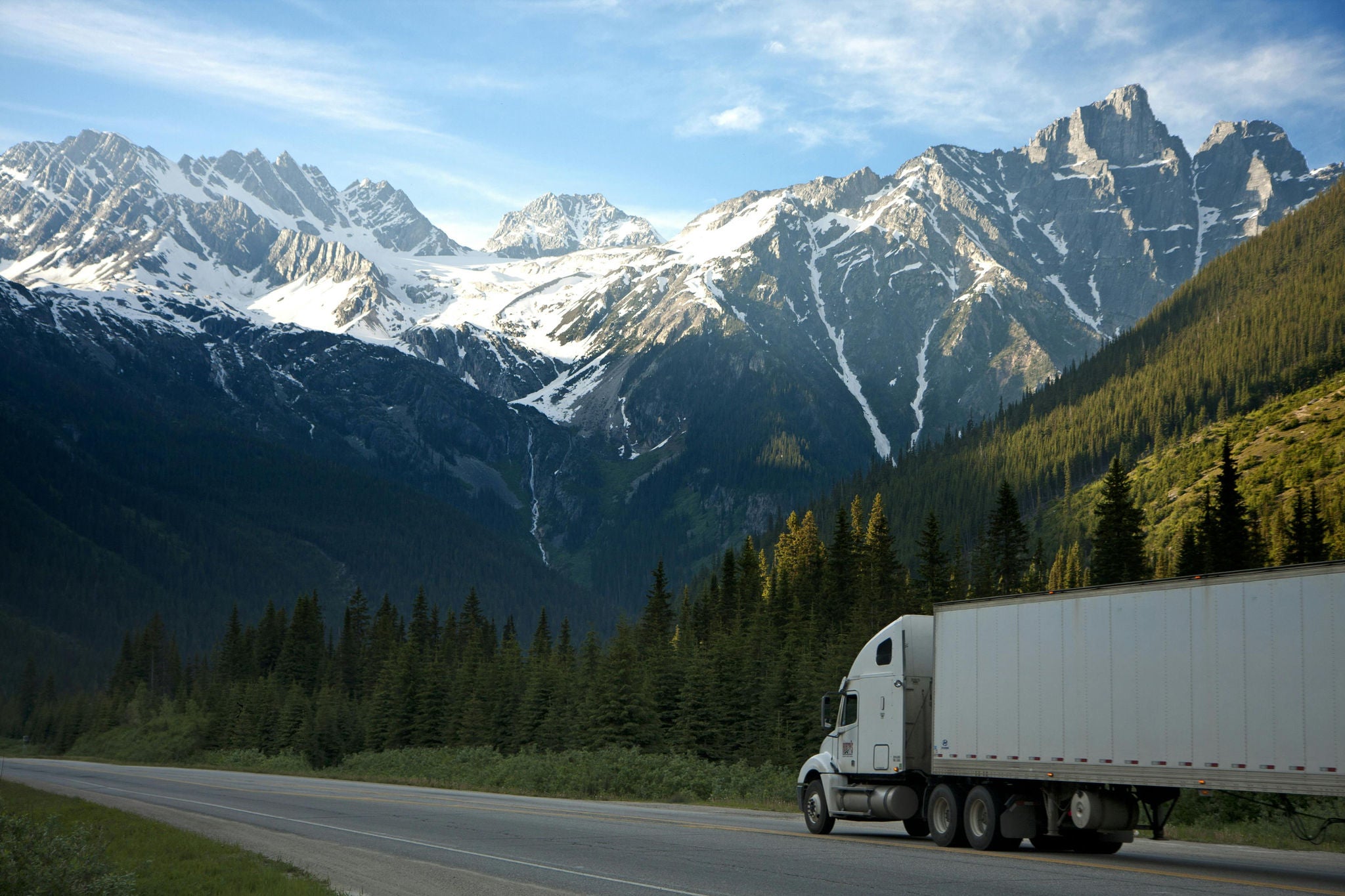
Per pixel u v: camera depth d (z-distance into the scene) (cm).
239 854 2142
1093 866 1905
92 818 2978
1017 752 2192
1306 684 1702
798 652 7569
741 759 7206
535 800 4025
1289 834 2442
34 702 19388
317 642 15538
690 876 1766
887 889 1597
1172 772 1883
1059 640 2127
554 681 9250
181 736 12788
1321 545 7419
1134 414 19850
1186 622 1891
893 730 2534
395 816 3103
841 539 10262
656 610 10938
